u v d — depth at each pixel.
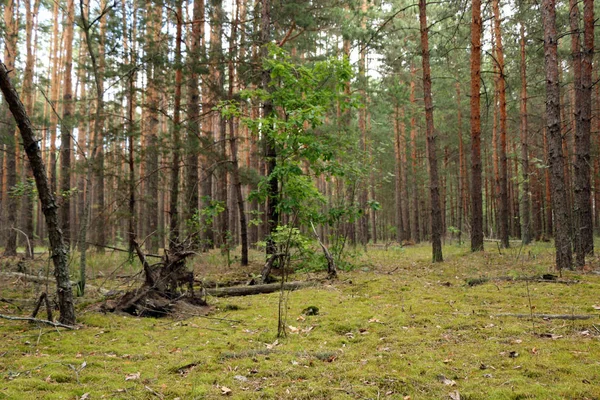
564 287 6.73
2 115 13.52
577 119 10.25
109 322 5.48
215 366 3.80
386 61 20.44
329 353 4.06
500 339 4.30
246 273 10.21
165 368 3.78
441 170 30.78
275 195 10.25
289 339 4.66
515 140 27.53
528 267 9.12
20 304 6.68
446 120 26.75
